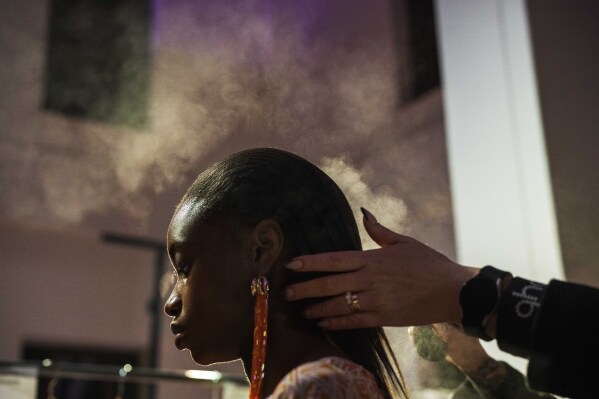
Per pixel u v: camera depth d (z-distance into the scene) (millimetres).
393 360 802
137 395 5941
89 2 5871
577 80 2713
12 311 5727
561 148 2605
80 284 6000
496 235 2730
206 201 739
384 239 758
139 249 6145
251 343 722
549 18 2732
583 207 2555
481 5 2908
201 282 721
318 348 710
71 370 1742
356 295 706
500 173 2742
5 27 5547
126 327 6117
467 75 2939
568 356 676
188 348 735
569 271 2490
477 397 961
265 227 722
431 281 717
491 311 708
